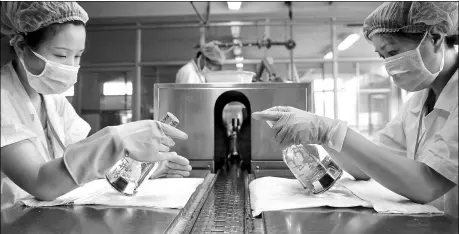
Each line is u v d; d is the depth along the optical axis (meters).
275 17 3.70
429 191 0.75
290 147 0.84
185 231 0.61
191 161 1.41
